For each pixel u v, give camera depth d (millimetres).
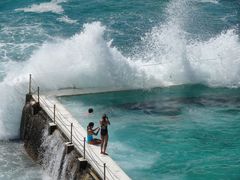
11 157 24875
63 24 40219
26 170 23703
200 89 29203
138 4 45062
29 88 26797
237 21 41406
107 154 21250
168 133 23734
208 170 20766
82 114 25312
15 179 22984
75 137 22469
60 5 44531
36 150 24578
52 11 43031
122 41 36406
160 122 24797
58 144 22828
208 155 21938
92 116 25109
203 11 43625
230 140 23234
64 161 21906
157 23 40281
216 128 24344
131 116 25344
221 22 41031
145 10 43500
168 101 27359
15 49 34969
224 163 21312
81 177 20438
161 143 22828
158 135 23516
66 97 27281
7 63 32312
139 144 22688
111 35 37750
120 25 39938
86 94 27797
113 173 19797
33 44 36000
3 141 26391
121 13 42812
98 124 24234
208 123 24797
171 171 20641
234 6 45375
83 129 23312
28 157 24953
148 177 20188
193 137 23453
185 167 20953
